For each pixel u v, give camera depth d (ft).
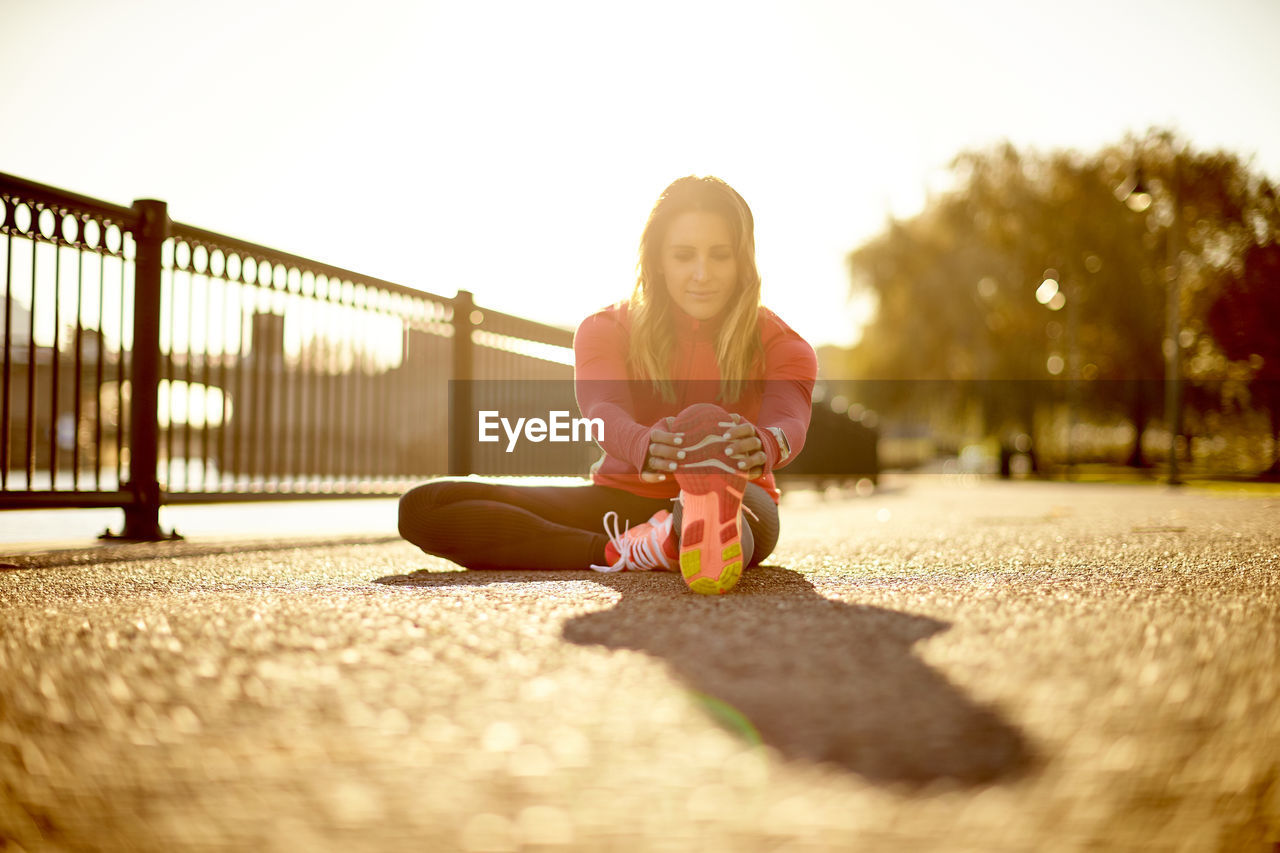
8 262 12.07
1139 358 89.81
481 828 2.70
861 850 2.55
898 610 6.14
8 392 12.10
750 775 3.05
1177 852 2.56
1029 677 4.21
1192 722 3.59
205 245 15.12
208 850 2.59
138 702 3.95
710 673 4.29
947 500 37.45
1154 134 85.46
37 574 9.35
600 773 3.09
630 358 8.64
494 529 9.15
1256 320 84.53
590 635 5.25
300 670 4.48
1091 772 3.08
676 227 8.21
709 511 6.75
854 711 3.68
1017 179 89.66
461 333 22.20
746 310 8.30
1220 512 24.43
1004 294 89.20
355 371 19.20
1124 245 86.28
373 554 12.01
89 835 2.69
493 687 4.12
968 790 2.93
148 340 14.12
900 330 91.04
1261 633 5.28
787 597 6.89
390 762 3.22
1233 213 82.64
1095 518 21.30
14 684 4.25
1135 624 5.57
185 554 11.90
